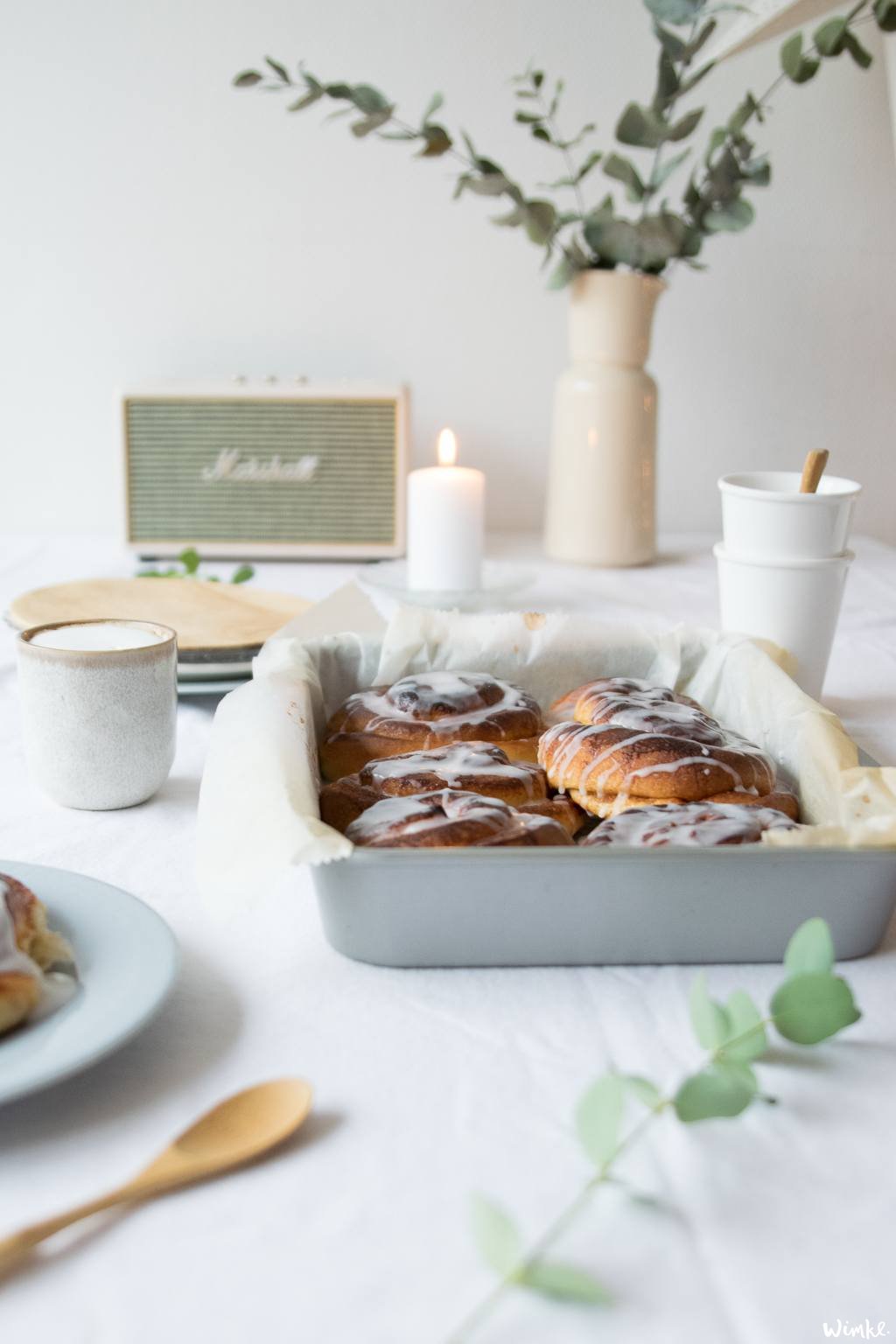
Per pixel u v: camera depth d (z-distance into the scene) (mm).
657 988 889
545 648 1165
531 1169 693
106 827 1035
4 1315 580
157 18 1762
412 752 1047
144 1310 586
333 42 1776
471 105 1797
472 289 1847
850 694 1280
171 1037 813
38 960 803
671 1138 723
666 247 1607
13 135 1788
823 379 1890
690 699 1112
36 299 1837
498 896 879
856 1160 707
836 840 889
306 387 1671
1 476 1890
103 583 1351
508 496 1914
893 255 1853
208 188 1811
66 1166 685
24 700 1046
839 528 1193
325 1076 775
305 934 932
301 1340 570
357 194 1815
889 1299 604
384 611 1397
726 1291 607
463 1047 810
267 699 1032
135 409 1667
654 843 913
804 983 756
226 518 1692
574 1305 595
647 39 1781
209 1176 677
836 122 1811
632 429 1653
